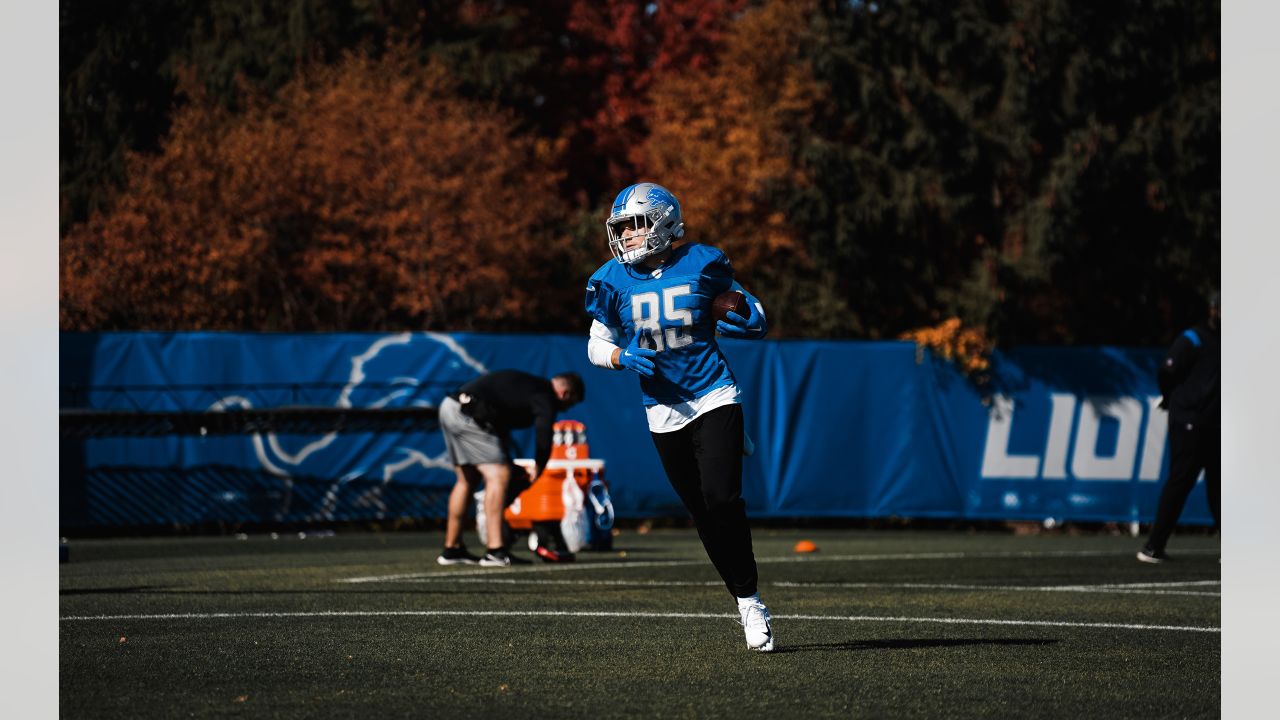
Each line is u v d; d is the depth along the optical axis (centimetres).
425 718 1719
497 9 12850
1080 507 6319
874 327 8562
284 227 9100
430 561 4225
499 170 9481
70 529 5506
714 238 9831
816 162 8119
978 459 6312
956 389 6331
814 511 6228
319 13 11000
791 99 9625
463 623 2630
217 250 8350
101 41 10431
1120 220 8025
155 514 5616
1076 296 8162
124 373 5678
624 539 5541
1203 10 7925
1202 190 8019
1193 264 8100
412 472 5941
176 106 10356
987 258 7612
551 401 4019
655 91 11406
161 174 8700
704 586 3372
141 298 8244
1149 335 8356
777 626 2620
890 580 3619
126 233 8344
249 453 5744
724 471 2197
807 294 9000
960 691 1928
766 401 6222
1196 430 4209
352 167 9194
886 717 1744
